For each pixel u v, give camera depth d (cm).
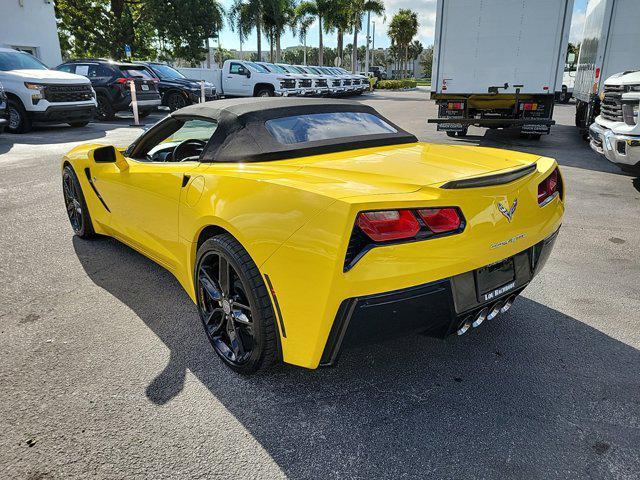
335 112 304
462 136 1159
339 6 3825
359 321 192
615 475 183
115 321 297
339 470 186
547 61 959
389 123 322
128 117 1538
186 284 284
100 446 196
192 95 1570
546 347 273
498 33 975
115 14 2991
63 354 261
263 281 212
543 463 189
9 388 231
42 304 317
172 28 2969
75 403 222
